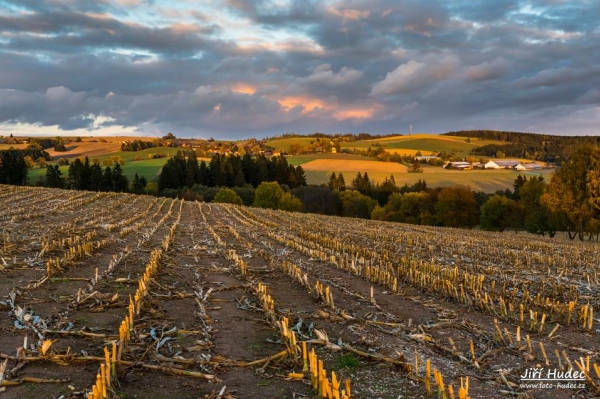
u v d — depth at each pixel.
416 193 83.56
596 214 45.28
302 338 8.45
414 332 9.10
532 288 13.63
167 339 7.88
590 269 17.97
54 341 7.70
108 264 14.91
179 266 15.30
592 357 8.08
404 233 32.25
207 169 115.50
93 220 28.42
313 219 43.19
